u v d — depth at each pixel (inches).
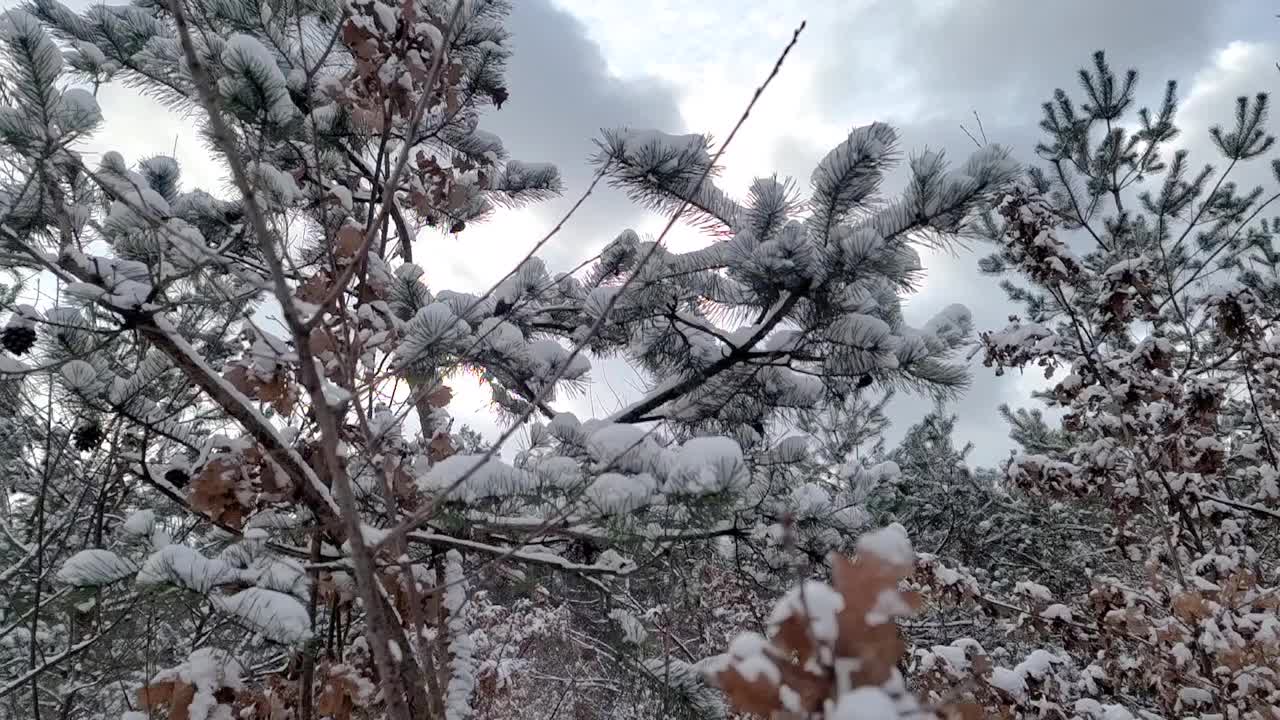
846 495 165.5
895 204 107.7
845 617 29.1
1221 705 131.4
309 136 149.0
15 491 193.0
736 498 86.9
